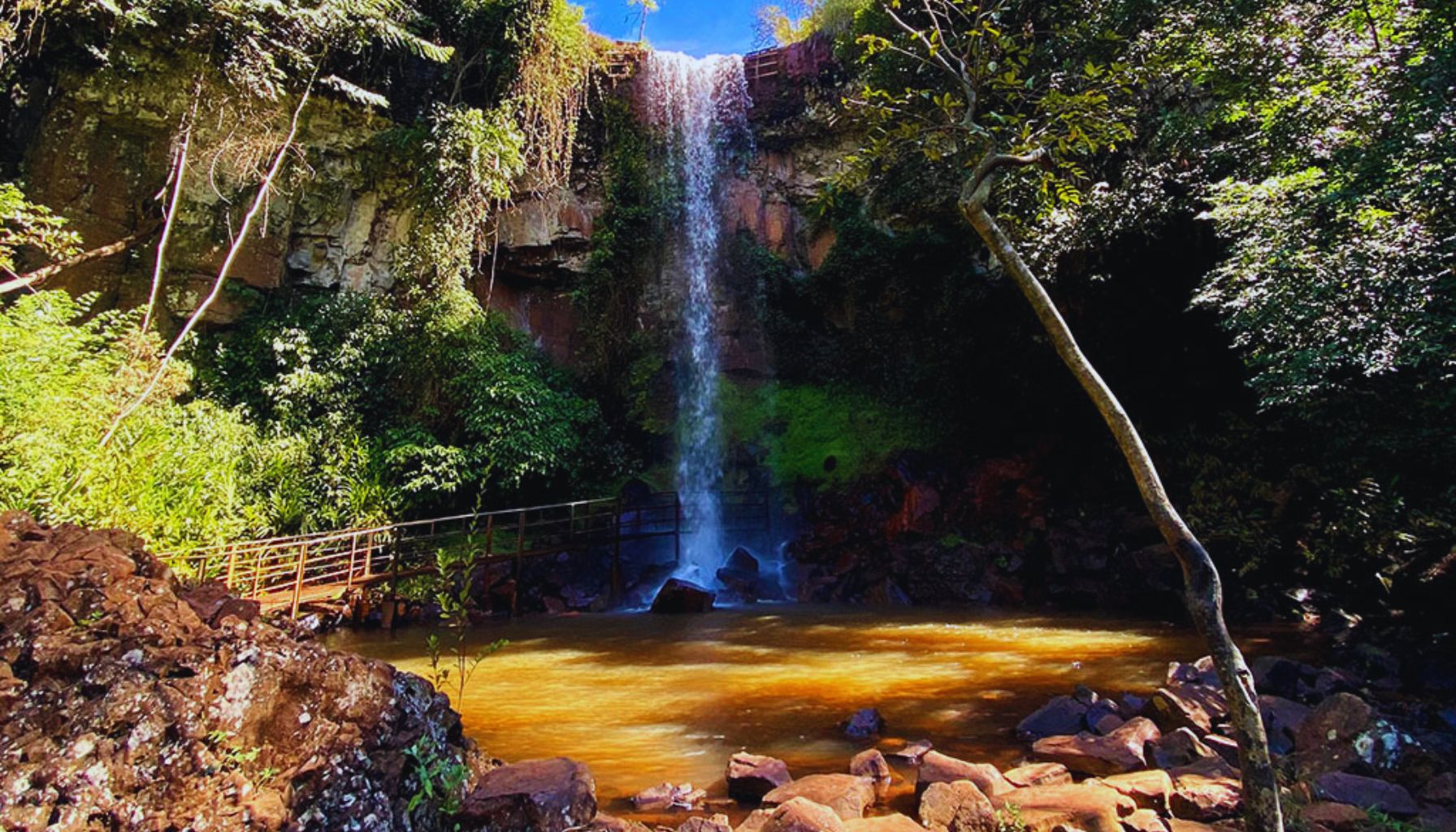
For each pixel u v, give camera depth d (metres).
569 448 13.67
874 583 12.26
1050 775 3.84
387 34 12.38
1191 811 3.41
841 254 15.44
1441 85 5.23
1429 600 8.36
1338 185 5.81
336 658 3.04
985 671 6.77
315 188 13.87
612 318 16.06
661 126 16.89
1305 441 9.86
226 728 2.66
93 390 8.23
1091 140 3.70
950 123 4.12
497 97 14.71
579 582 12.02
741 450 15.45
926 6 4.15
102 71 11.86
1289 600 9.27
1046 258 10.16
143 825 2.37
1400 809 3.39
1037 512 12.22
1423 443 6.76
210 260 12.85
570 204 16.03
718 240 16.62
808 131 16.14
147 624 2.86
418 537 10.94
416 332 13.46
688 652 7.86
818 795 3.46
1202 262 10.16
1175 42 8.45
